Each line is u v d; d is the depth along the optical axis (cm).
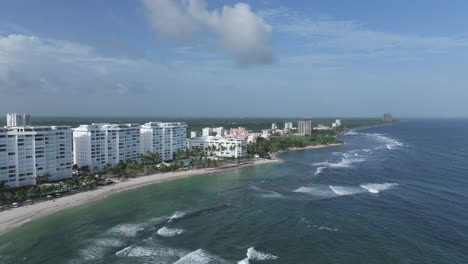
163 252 8331
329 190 14675
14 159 14375
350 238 9088
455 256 7931
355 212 11356
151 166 19475
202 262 7775
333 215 11069
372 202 12544
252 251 8338
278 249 8469
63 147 16238
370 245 8619
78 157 18788
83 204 12594
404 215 10950
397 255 8012
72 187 14550
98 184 15762
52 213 11462
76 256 8144
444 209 11538
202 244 8812
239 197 13688
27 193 13312
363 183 15988
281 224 10288
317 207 12025
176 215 11250
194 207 12219
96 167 18100
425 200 12706
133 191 14862
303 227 9981
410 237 9081
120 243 8900
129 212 11612
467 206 11888
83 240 9112
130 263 7756
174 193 14488
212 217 11044
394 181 16300
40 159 15225
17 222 10531
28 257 8112
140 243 8894
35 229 9944
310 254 8162
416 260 7756
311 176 18075
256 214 11306
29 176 14888
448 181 16125
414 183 15762
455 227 9794
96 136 18788
